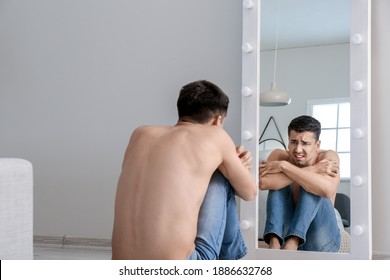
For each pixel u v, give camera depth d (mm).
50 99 3596
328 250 2742
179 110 1996
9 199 1678
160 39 3352
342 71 2793
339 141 2771
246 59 2971
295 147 2852
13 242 1693
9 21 3719
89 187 3473
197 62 3254
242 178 1914
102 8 3496
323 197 2779
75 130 3525
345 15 2809
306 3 2887
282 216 2846
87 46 3521
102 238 3422
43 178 3588
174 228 1677
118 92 3432
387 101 2867
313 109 2828
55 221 3543
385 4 2893
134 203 1732
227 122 3156
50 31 3615
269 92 2924
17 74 3684
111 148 3432
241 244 1972
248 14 2986
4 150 3699
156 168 1741
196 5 3277
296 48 2883
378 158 2869
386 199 2844
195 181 1742
